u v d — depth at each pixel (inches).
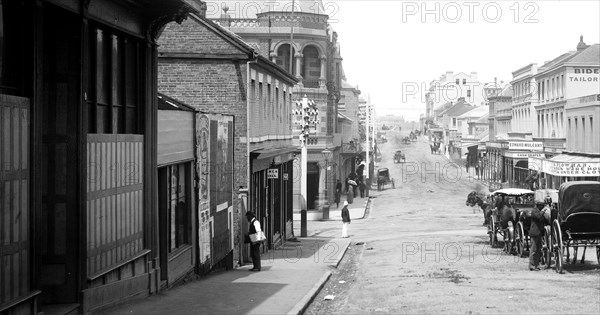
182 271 709.3
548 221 804.6
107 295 517.0
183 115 712.4
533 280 710.5
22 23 420.5
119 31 551.2
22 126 411.5
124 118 570.6
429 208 2158.0
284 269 890.1
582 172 1732.3
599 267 810.2
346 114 3784.5
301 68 2143.2
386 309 577.3
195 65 1012.5
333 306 632.4
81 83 473.4
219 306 577.9
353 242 1363.2
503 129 3631.9
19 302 401.1
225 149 914.7
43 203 470.3
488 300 593.9
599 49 2490.2
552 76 2628.0
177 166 709.9
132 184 575.5
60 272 470.9
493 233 1094.4
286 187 1376.7
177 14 605.3
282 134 1352.1
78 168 471.5
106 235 521.0
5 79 406.9
